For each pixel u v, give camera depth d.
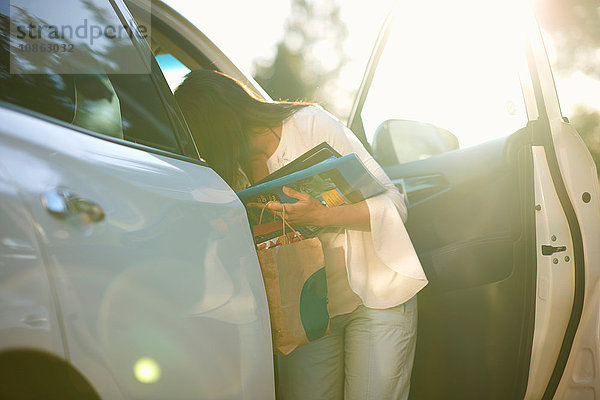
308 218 1.66
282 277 1.54
